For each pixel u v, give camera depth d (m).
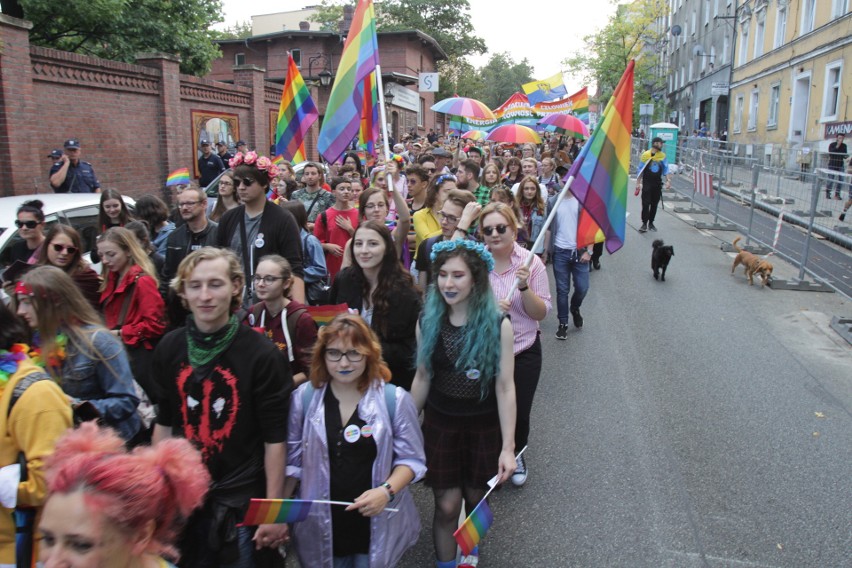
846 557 3.80
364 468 2.96
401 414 3.04
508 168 11.20
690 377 6.64
